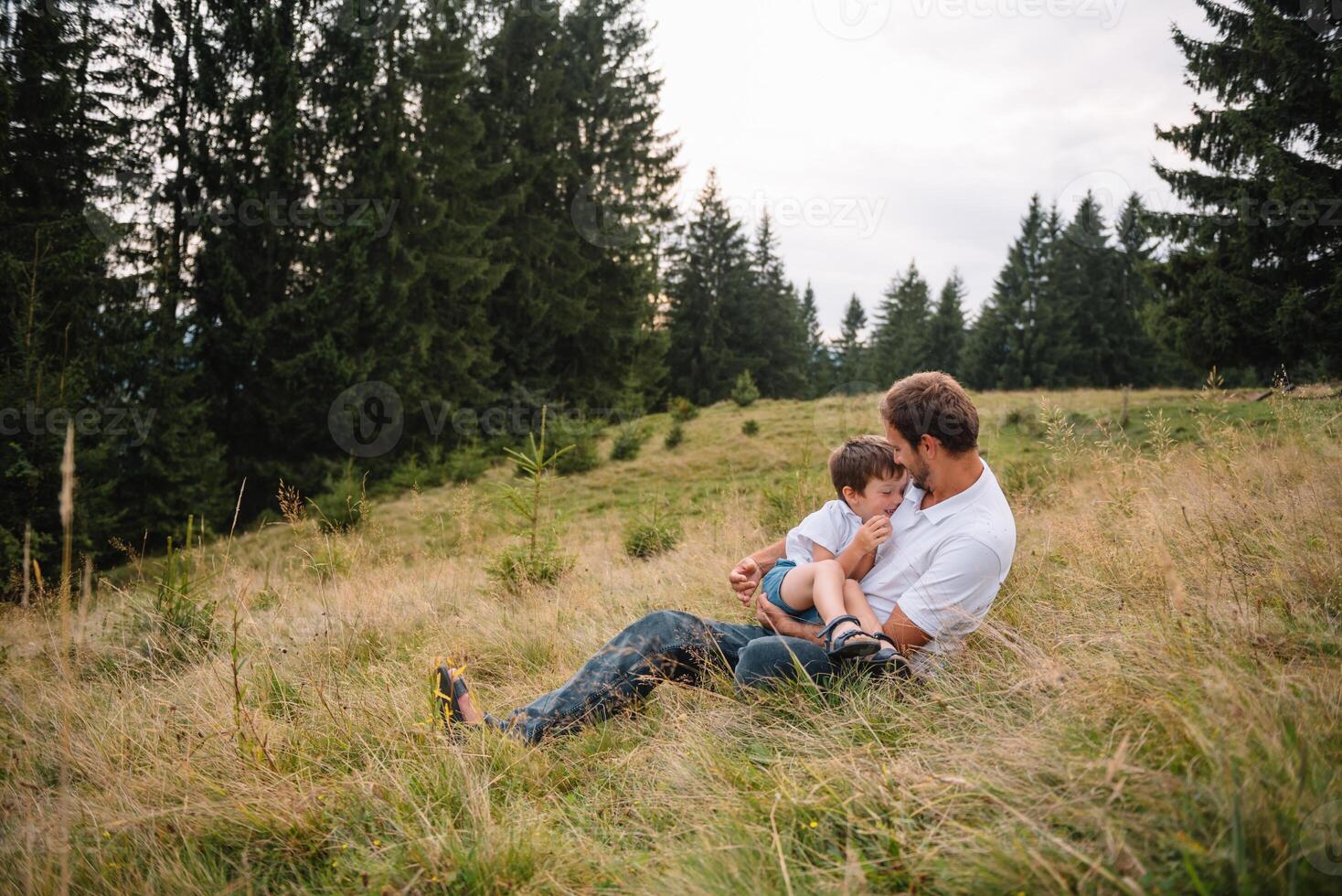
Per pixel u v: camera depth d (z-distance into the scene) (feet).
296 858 6.30
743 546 19.08
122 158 56.59
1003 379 169.68
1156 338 55.01
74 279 47.47
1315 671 5.75
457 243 85.61
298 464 69.92
